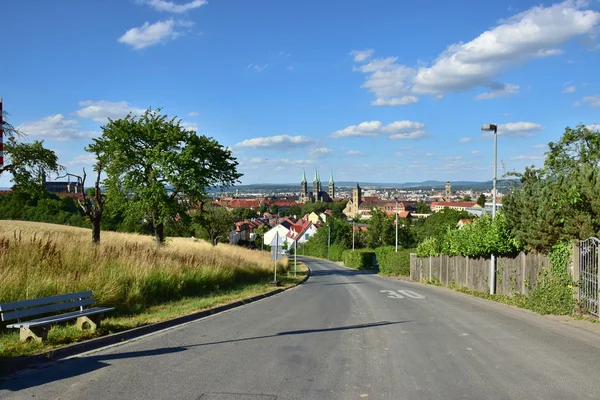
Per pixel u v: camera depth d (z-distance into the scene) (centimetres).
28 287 1053
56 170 3628
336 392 590
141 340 920
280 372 685
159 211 3356
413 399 563
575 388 601
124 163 3312
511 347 847
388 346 874
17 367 690
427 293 2084
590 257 1110
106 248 1777
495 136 1845
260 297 1905
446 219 6588
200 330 1048
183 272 1847
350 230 9656
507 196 1558
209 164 3669
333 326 1117
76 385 611
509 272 1641
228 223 5331
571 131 1733
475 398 566
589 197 1202
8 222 4338
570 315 1156
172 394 577
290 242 11744
